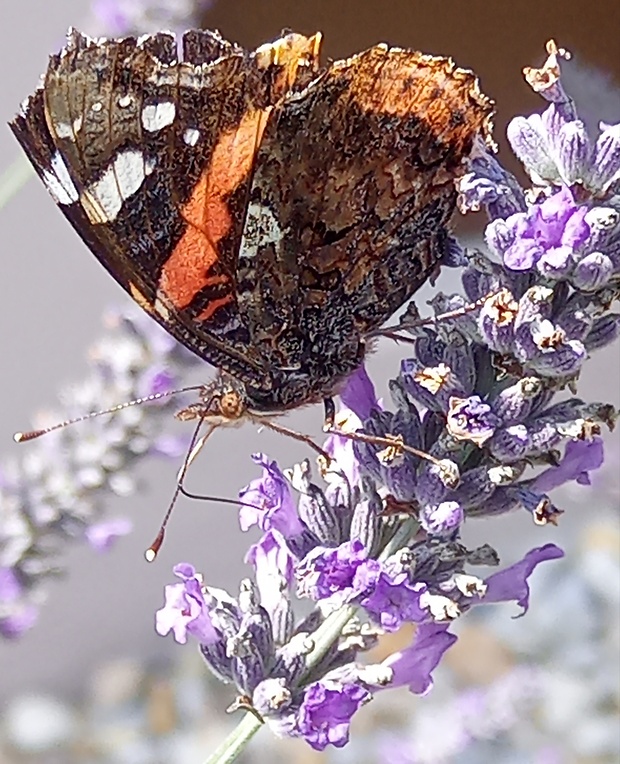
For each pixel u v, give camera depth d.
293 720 0.13
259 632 0.14
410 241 0.14
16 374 0.28
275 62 0.13
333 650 0.14
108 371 0.19
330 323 0.14
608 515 0.34
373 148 0.14
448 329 0.13
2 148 0.26
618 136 0.12
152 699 0.31
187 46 0.13
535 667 0.30
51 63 0.12
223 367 0.14
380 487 0.13
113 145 0.13
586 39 0.34
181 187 0.13
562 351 0.12
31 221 0.28
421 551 0.13
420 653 0.14
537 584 0.33
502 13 0.34
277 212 0.14
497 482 0.13
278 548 0.14
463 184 0.13
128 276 0.13
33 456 0.19
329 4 0.33
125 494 0.19
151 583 0.31
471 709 0.28
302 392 0.14
